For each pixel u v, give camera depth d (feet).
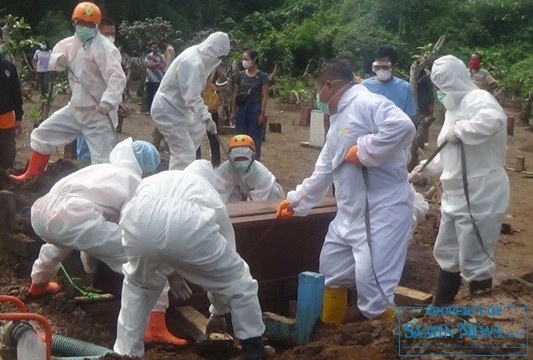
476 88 24.61
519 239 35.47
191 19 121.08
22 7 109.50
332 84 21.49
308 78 97.66
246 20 125.59
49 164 33.96
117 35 107.45
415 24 111.34
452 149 24.48
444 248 24.85
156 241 18.38
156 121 34.24
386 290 20.94
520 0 115.85
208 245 18.61
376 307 20.92
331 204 27.17
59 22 105.91
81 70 32.14
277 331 22.03
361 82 29.71
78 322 23.76
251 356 19.40
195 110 33.71
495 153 24.21
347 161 21.24
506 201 24.35
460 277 25.50
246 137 28.60
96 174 22.79
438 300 24.94
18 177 32.17
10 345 17.94
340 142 21.38
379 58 29.27
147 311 19.63
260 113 43.57
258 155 44.06
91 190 22.49
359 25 107.04
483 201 24.09
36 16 110.11
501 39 115.34
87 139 32.78
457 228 24.35
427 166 25.52
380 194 21.33
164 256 18.53
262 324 19.69
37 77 78.95
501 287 20.89
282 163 50.16
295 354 18.66
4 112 34.17
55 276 25.68
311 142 56.13
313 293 21.48
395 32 110.52
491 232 24.25
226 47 34.27
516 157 54.54
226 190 28.86
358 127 21.11
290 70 106.73
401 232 21.34
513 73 98.84
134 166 23.38
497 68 100.63
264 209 25.90
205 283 19.20
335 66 21.50
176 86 34.06
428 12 112.47
